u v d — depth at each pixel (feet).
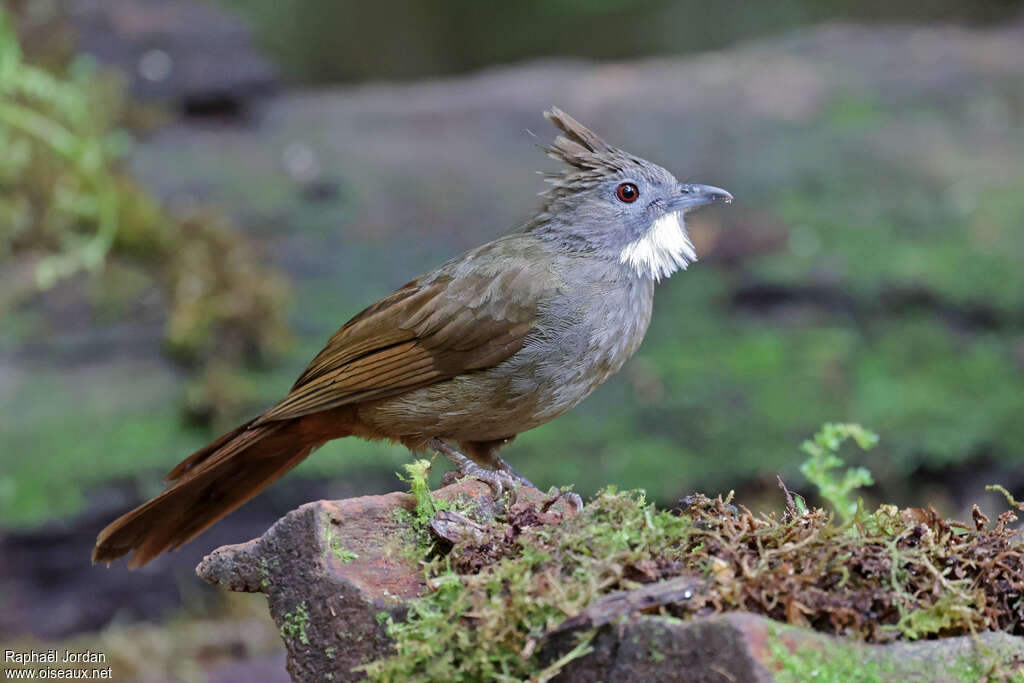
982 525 16.58
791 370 42.93
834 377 42.52
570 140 26.21
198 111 54.49
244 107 55.11
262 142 52.95
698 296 45.80
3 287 44.80
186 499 22.91
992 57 57.21
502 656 14.78
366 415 24.52
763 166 50.37
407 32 78.54
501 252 25.00
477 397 24.02
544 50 78.43
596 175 25.25
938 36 60.34
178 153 51.55
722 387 42.60
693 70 58.03
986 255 45.16
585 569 15.11
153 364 43.39
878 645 13.93
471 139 53.47
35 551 39.52
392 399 24.23
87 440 40.96
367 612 16.40
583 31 78.18
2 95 45.03
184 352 43.24
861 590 14.75
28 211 45.60
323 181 50.29
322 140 53.16
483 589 15.47
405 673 15.33
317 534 17.16
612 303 24.45
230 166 50.98
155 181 49.55
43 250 45.98
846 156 50.62
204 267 44.32
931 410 41.73
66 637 39.45
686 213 26.89
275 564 17.61
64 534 39.63
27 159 45.44
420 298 24.31
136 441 41.09
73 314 44.73
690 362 43.60
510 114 54.90
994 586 15.69
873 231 46.91
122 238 45.37
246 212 48.70
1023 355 42.86
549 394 24.27
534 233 25.72
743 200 48.93
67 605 39.81
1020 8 71.77
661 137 52.54
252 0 76.33
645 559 15.29
